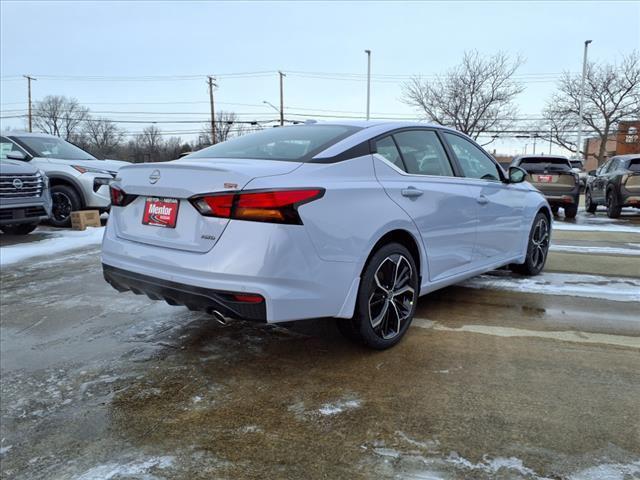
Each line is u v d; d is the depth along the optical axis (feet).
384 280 10.25
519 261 16.02
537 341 11.02
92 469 6.82
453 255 12.23
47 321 12.89
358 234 9.28
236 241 8.29
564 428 7.52
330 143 10.09
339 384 9.05
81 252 22.52
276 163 9.23
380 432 7.50
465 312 13.12
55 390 9.13
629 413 7.93
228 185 8.45
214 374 9.60
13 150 30.42
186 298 8.83
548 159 38.52
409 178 11.00
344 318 9.60
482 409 8.09
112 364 10.18
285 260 8.23
